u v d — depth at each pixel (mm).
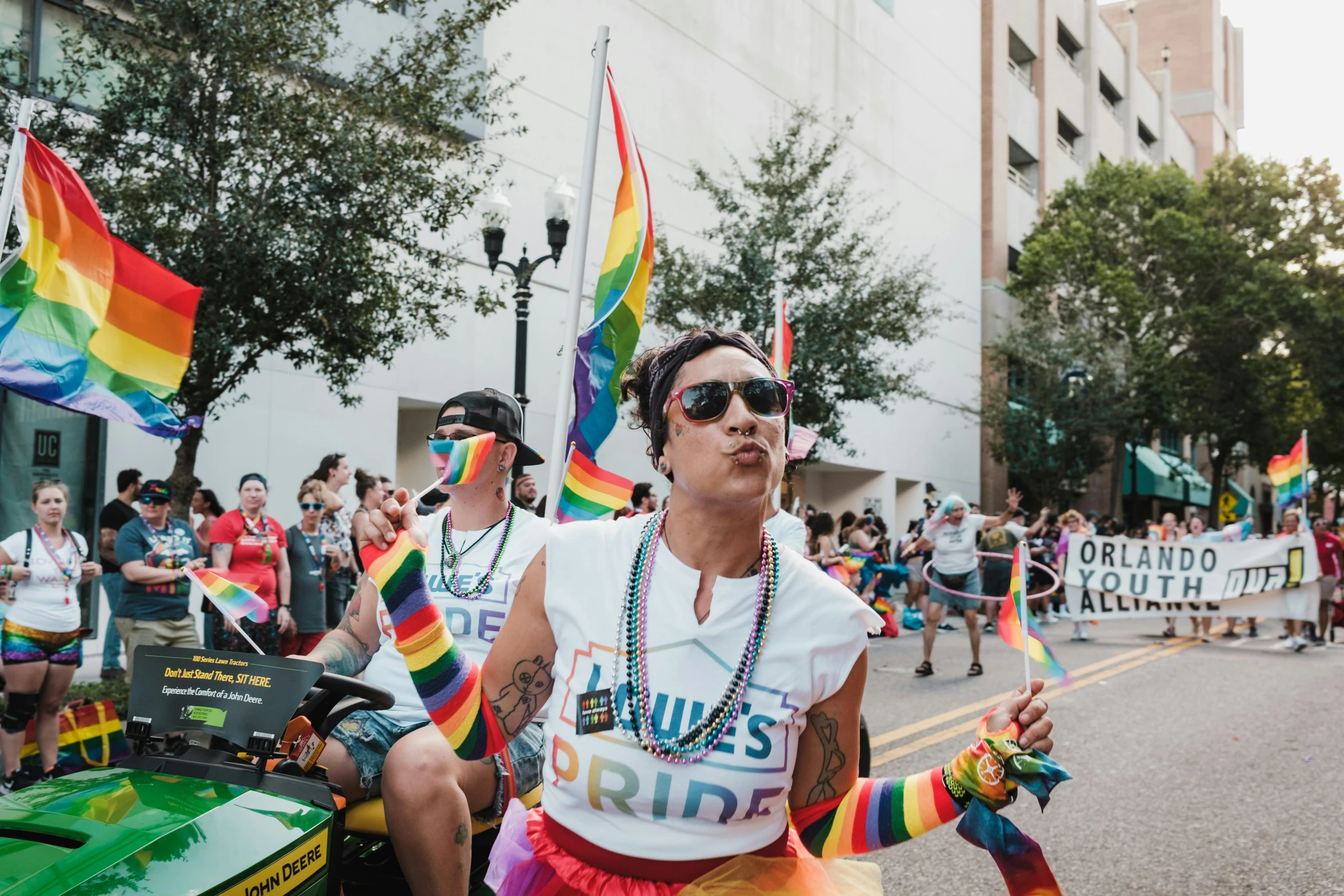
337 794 2277
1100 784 5836
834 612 1686
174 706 2246
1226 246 28688
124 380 4762
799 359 14398
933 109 27516
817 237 15398
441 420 3119
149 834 1783
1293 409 33938
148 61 7594
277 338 7844
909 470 25938
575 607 1719
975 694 8844
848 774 1751
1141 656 11812
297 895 1963
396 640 1729
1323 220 29391
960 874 4383
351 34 10953
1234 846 4723
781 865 1689
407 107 8250
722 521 1664
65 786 2051
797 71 21641
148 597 6402
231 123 7684
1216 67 53719
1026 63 35031
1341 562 14961
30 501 9398
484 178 13727
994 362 29016
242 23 7477
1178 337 30016
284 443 11344
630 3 17047
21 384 4402
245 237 7188
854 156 23562
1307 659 11766
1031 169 34781
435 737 2500
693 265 15211
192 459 7676
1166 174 30172
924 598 15523
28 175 4512
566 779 1684
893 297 15398
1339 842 4766
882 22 25031
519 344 10047
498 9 8961
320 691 2488
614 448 16672
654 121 17562
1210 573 13391
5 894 1580
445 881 2410
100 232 4715
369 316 8266
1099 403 26656
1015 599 1867
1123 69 42688
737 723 1630
